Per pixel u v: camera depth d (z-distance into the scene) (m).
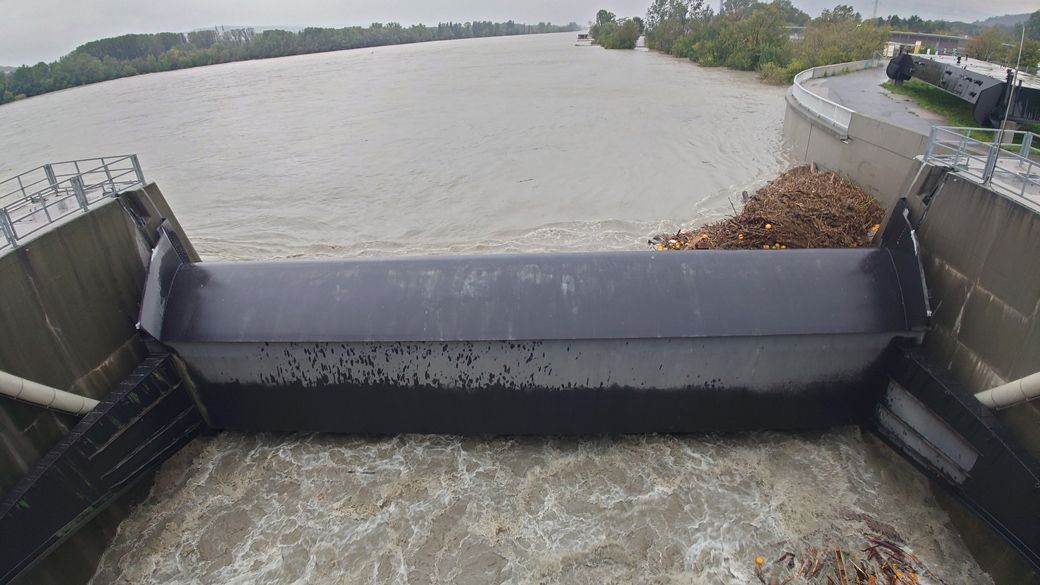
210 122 46.44
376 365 10.61
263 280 11.17
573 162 27.92
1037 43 28.66
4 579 7.82
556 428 11.16
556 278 10.80
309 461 10.94
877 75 35.53
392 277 11.01
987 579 8.67
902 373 10.02
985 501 8.59
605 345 10.21
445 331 10.38
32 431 8.47
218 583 9.05
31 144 43.81
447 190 24.86
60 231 9.43
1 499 7.90
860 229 13.93
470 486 10.33
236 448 11.30
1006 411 8.50
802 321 10.14
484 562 9.13
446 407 11.02
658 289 10.58
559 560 9.10
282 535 9.67
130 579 9.23
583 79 61.72
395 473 10.62
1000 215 8.98
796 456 10.65
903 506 9.66
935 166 10.57
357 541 9.52
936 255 10.31
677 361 10.36
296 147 35.16
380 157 31.28
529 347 10.30
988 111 18.86
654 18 111.31
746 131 31.88
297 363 10.70
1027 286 8.41
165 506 10.23
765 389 10.64
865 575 8.67
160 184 28.20
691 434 11.23
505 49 136.12
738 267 10.77
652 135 32.50
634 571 8.95
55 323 9.17
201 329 10.72
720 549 9.17
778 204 14.98
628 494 10.09
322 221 22.17
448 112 44.84
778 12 65.94
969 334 9.43
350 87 66.56
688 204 21.55
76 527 8.83
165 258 11.38
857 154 16.69
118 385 10.00
